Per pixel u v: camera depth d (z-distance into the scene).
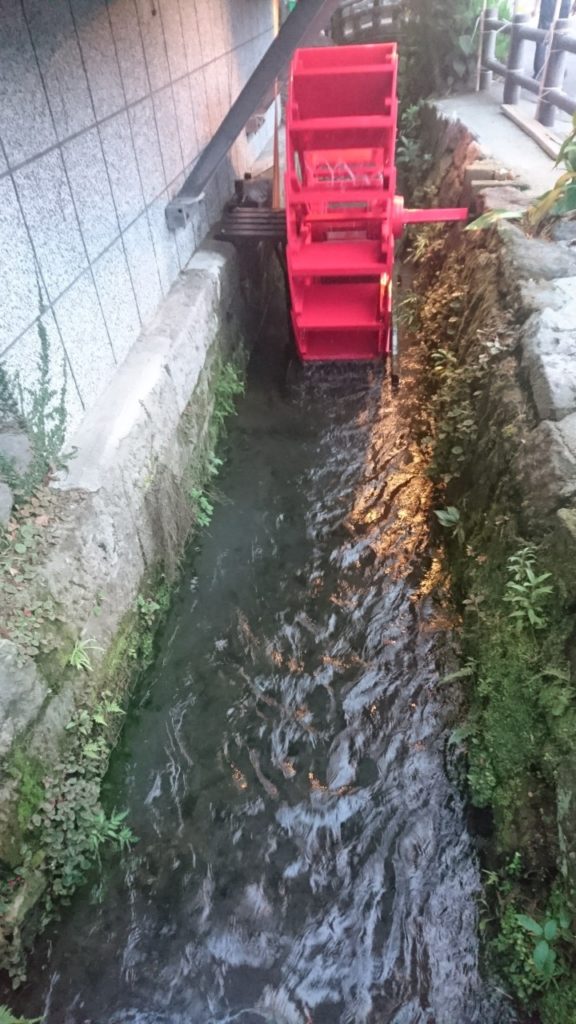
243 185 7.47
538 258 5.05
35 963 3.01
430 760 3.77
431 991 2.95
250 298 7.76
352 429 6.38
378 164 7.07
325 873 3.38
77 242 3.86
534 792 3.02
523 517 3.65
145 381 4.45
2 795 2.74
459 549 4.55
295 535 5.27
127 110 4.54
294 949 3.13
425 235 8.01
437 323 6.54
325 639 4.48
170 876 3.37
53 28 3.48
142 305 5.02
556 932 2.65
